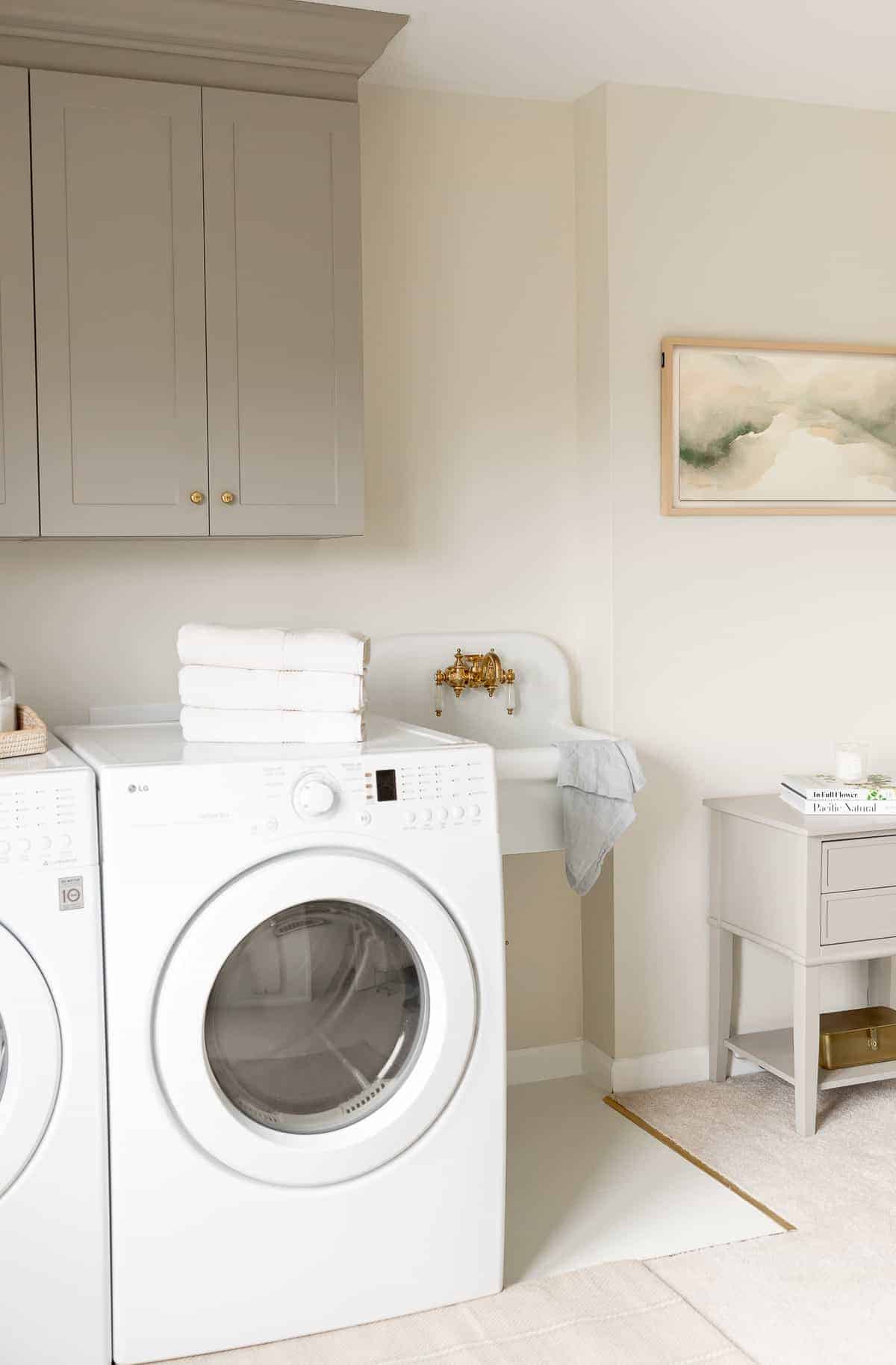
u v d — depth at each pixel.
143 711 2.70
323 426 2.53
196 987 1.87
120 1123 1.86
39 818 1.82
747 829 2.84
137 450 2.41
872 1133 2.72
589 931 3.07
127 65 2.38
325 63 2.50
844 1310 2.04
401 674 2.90
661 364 2.92
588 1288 2.11
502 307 2.97
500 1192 2.08
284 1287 1.95
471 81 2.84
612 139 2.85
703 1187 2.48
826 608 3.12
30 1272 1.83
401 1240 2.02
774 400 3.01
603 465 2.93
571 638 3.07
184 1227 1.90
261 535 2.51
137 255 2.38
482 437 2.97
